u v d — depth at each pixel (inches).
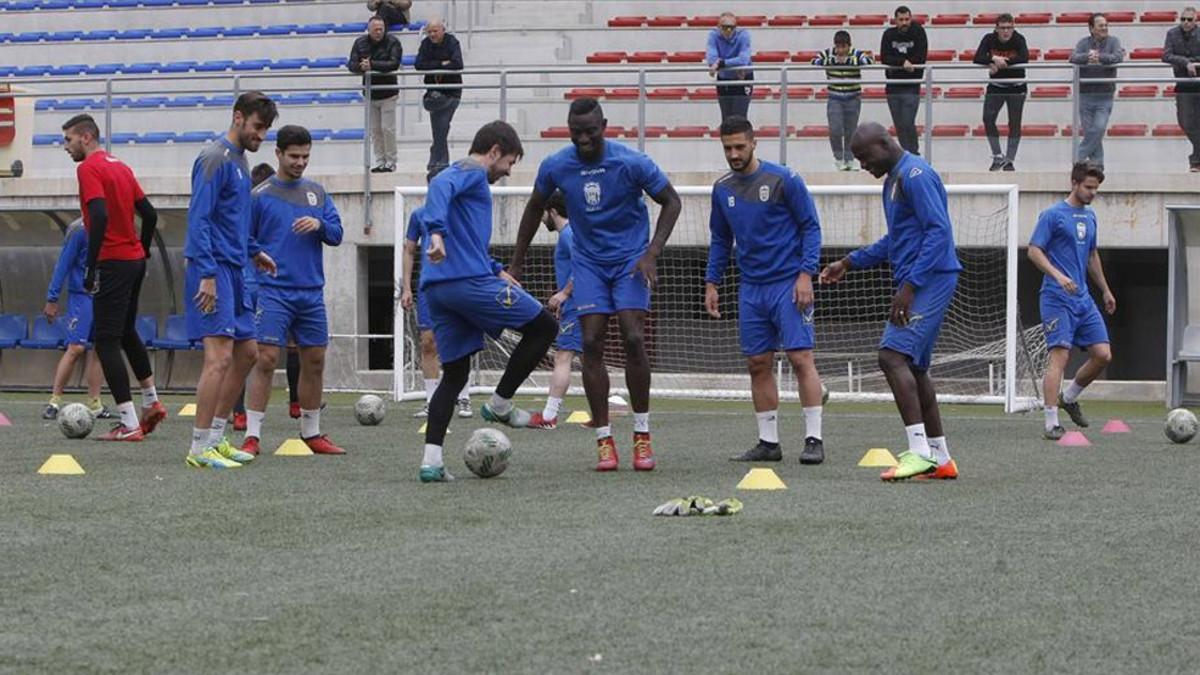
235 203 532.1
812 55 1459.2
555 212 729.6
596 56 1472.7
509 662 241.8
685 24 1485.0
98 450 605.0
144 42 1558.8
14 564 329.4
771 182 553.0
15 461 558.3
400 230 1024.2
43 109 1375.5
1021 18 1440.7
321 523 392.5
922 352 507.5
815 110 1143.6
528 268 1149.7
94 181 620.1
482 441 500.7
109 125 1225.4
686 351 1146.7
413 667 238.4
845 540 367.2
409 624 269.0
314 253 588.4
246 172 535.2
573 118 504.4
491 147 485.7
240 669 236.7
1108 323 1225.4
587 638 259.0
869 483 497.4
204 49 1550.2
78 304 780.0
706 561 335.3
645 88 1146.7
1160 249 1151.6
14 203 1214.9
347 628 265.6
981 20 1444.4
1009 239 954.1
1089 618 279.1
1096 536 378.0
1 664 239.3
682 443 658.8
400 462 562.3
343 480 495.8
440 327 491.8
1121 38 1425.9
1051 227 701.9
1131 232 1071.0
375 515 407.8
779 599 293.7
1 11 1626.5
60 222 1053.8
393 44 1139.9
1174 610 287.0
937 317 504.4
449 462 565.0
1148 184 1066.1
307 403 597.0
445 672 235.3
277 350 584.4
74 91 1477.6
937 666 242.2
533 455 590.9
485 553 344.8
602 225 518.0
